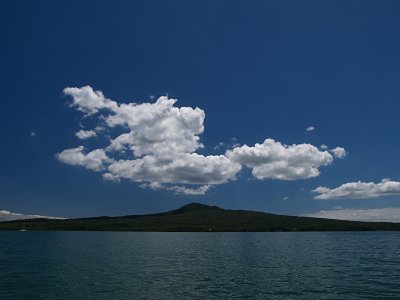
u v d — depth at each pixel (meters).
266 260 86.19
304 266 73.94
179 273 62.91
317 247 134.50
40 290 46.72
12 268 69.00
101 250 116.81
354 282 53.62
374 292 46.12
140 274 61.38
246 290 47.28
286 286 50.22
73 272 63.44
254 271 65.88
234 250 118.38
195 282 53.25
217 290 47.19
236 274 61.94
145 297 42.66
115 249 121.50
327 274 62.19
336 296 43.69
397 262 81.75
